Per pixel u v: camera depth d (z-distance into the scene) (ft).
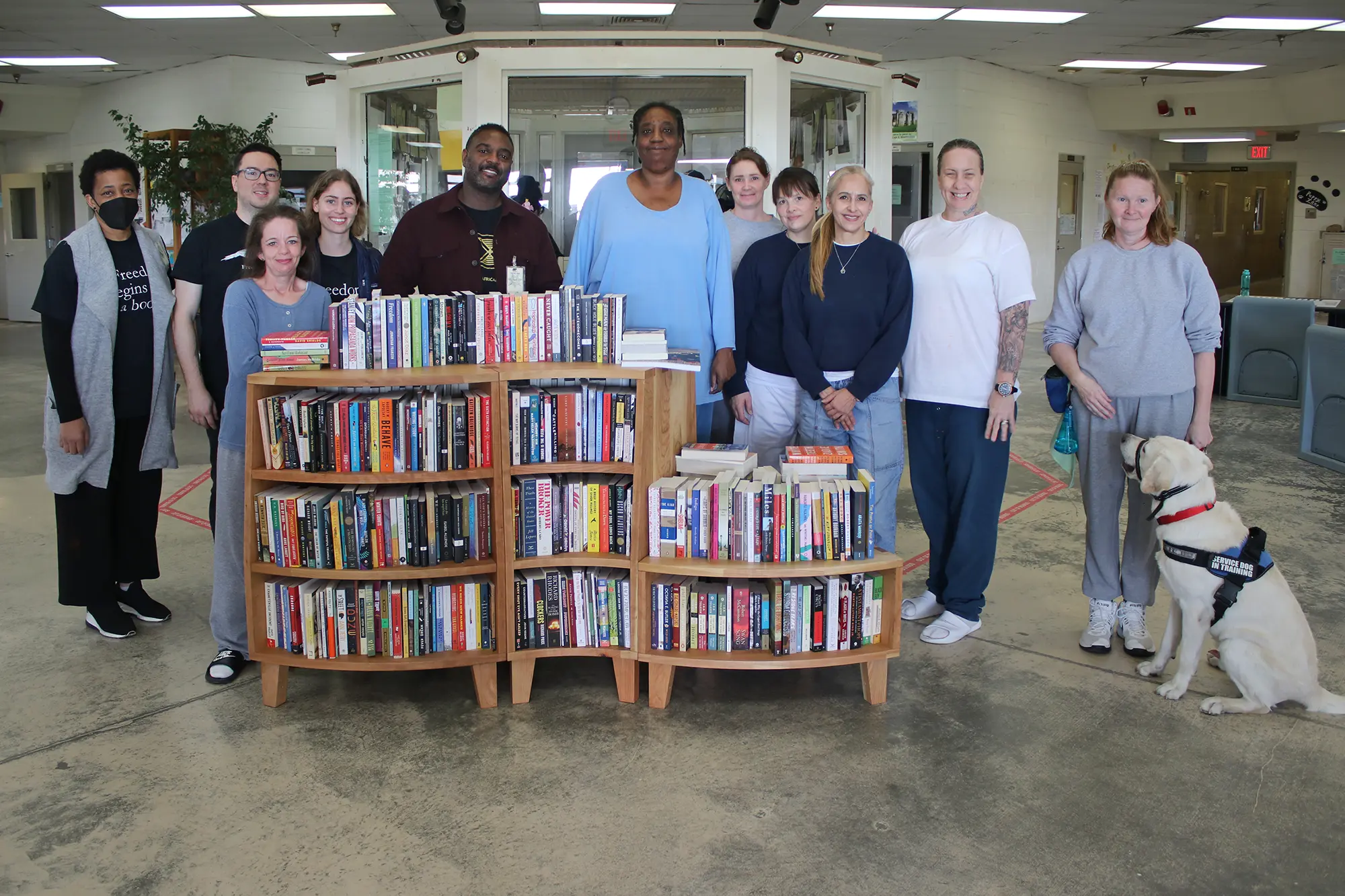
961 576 11.30
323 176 11.45
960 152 10.68
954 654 10.98
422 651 9.79
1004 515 16.34
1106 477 10.75
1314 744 8.91
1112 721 9.39
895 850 7.38
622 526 9.85
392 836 7.57
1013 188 42.65
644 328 11.23
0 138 46.73
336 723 9.44
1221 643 9.48
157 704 9.80
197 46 34.91
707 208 11.31
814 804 8.00
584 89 19.10
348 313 9.73
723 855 7.32
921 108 39.52
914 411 11.40
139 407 11.29
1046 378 11.34
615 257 11.23
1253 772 8.43
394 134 20.45
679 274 11.21
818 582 9.69
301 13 30.09
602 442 9.85
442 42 19.13
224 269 10.82
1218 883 6.99
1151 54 37.86
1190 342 10.43
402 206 20.58
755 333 11.93
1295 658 9.24
